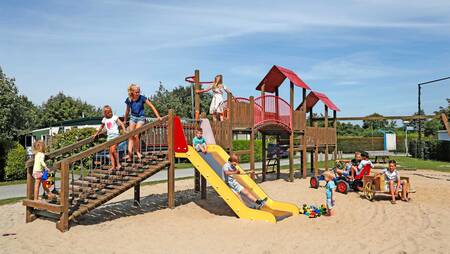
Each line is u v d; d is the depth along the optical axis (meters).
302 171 20.66
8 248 6.79
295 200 12.45
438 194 13.26
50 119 58.16
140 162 10.07
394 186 11.87
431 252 6.44
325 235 7.64
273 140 41.47
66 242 7.17
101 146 8.88
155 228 8.41
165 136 11.52
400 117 22.12
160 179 19.30
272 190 14.68
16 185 17.53
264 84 17.84
